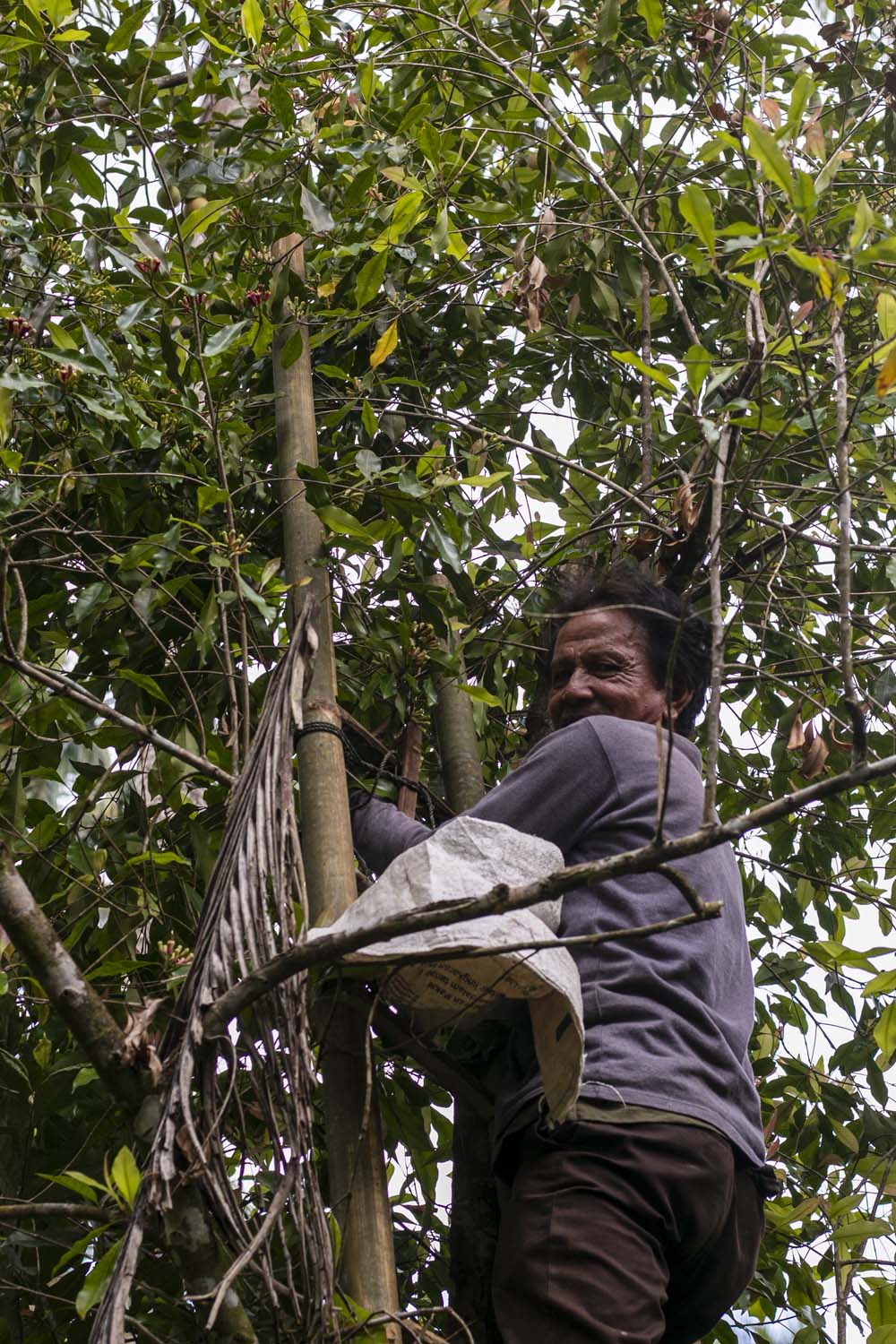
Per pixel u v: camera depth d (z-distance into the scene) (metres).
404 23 3.54
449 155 3.32
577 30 3.69
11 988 2.93
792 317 3.35
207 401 2.83
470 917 1.67
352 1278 2.03
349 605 3.06
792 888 3.96
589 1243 1.95
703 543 3.09
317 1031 2.26
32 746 2.98
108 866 3.01
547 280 3.32
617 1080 2.06
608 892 2.24
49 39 3.05
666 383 2.04
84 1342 2.69
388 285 3.23
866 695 3.21
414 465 3.38
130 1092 1.79
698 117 3.63
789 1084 3.67
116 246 3.16
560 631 2.81
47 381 2.86
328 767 2.46
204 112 3.48
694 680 2.85
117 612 3.03
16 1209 1.87
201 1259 1.77
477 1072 2.56
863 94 3.75
